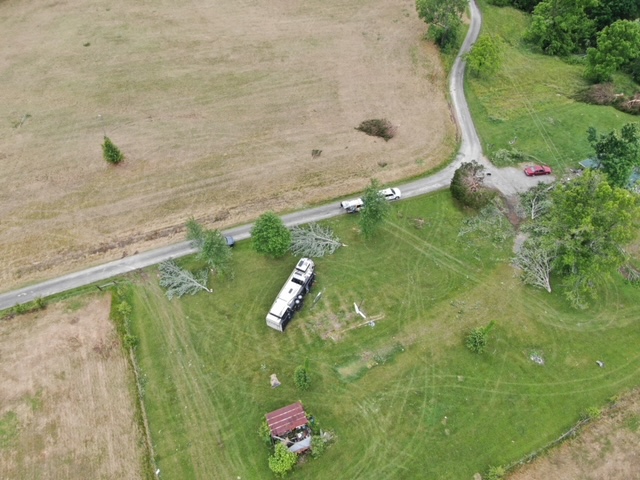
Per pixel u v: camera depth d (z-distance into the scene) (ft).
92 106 257.55
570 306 169.78
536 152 228.63
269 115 252.01
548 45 298.56
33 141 237.86
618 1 298.35
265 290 174.91
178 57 291.99
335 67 284.20
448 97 261.65
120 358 158.20
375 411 144.87
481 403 146.72
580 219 159.43
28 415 145.69
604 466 135.23
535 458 136.46
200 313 168.96
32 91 267.18
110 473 134.72
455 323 165.37
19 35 310.04
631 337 162.50
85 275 182.29
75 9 334.03
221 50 297.94
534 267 177.58
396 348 159.22
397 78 274.98
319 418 143.54
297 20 323.98
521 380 151.74
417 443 138.72
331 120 248.73
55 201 209.77
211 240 166.20
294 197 210.18
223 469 134.72
